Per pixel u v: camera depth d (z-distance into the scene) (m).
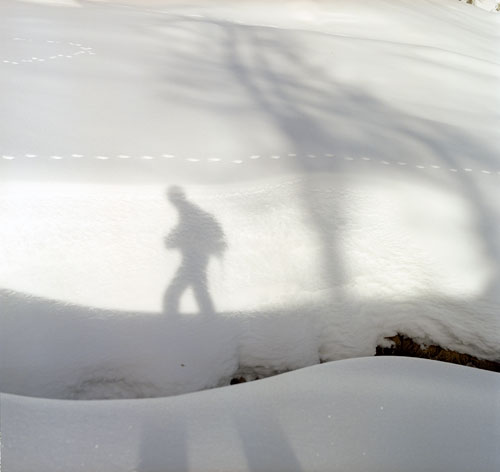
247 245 2.92
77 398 2.30
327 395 2.02
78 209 2.92
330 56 6.20
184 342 2.51
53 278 2.63
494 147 4.17
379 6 10.33
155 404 1.91
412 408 1.98
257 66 5.57
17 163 3.12
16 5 7.12
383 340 2.78
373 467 1.70
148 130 3.70
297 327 2.68
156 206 3.01
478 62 6.95
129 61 5.17
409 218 3.19
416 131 4.27
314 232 3.02
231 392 2.01
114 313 2.55
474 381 2.21
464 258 2.99
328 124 4.16
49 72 4.62
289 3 9.74
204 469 1.64
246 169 3.37
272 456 1.71
